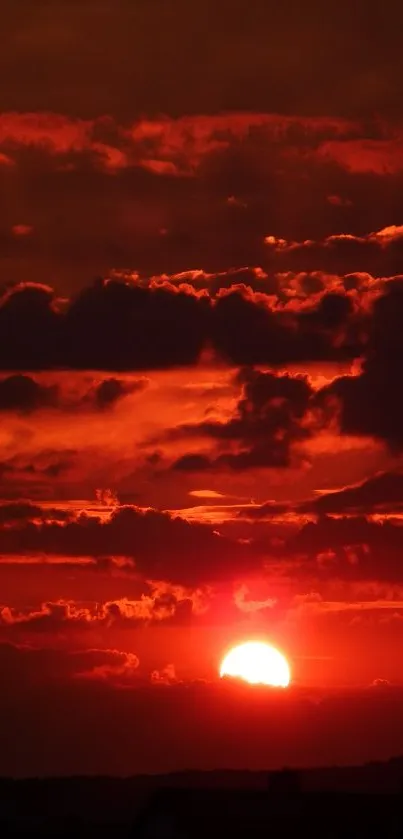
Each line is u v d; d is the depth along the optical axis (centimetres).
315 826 9931
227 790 10425
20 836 13388
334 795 10456
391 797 10500
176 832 9919
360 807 10231
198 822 9900
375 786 14962
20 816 15150
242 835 9788
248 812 10119
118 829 13488
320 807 10225
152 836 9962
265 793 10481
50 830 13638
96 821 14450
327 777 15475
